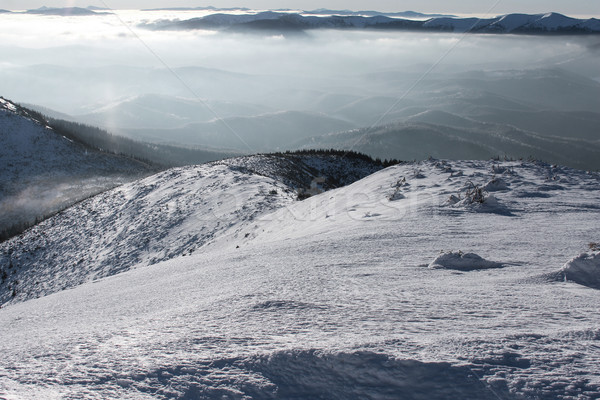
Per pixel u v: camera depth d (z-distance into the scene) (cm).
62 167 11594
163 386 238
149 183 4219
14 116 13175
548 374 238
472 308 415
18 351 346
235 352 284
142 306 622
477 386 225
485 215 1141
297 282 593
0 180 10294
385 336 312
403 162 2322
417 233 976
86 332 416
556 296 470
